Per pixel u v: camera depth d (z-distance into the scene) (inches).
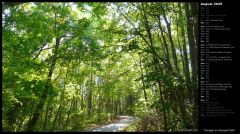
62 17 615.8
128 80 791.7
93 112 1480.1
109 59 569.6
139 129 666.8
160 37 624.4
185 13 515.5
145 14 520.4
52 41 662.5
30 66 534.3
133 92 1396.4
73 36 594.9
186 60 536.7
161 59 509.0
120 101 2208.4
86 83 941.2
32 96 596.1
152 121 654.5
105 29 554.9
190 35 458.0
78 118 1060.5
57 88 697.6
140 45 558.6
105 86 771.4
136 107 905.5
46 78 638.5
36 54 653.3
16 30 564.4
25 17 546.3
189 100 467.2
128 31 529.3
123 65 666.8
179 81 460.8
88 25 592.7
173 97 527.5
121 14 552.1
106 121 1537.9
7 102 526.9
